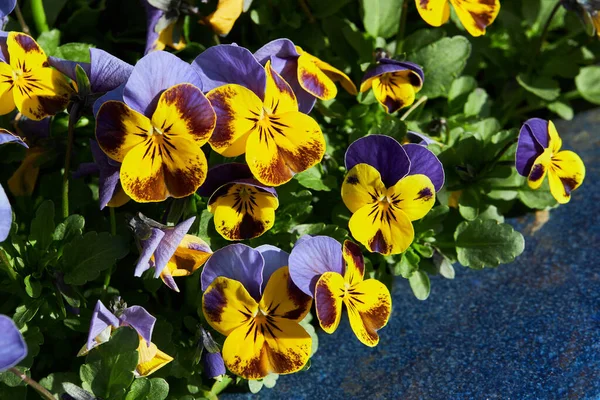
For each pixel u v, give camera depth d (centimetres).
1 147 50
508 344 50
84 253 46
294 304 45
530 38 58
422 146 47
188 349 48
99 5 55
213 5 53
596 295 51
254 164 45
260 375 45
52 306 47
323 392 49
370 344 46
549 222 54
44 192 51
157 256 44
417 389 49
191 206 48
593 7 52
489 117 55
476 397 48
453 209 52
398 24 54
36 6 52
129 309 45
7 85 46
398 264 49
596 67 58
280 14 54
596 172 56
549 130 48
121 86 45
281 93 46
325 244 45
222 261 45
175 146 44
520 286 52
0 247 46
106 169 46
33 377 48
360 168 46
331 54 55
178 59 44
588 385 48
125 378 45
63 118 51
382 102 50
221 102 45
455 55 53
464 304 51
